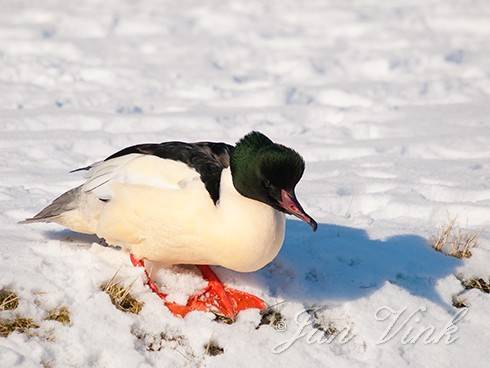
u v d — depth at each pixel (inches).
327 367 336.5
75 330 331.3
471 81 735.7
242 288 368.5
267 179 326.6
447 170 517.7
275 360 335.0
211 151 355.6
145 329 338.6
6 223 401.4
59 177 476.7
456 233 426.9
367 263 396.2
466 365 347.3
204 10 943.0
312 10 957.8
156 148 358.0
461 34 885.2
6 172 479.5
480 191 479.5
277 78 745.6
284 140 581.0
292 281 376.5
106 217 351.3
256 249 334.6
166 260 355.3
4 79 697.6
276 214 339.0
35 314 334.6
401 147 564.1
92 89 684.1
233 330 344.2
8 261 358.6
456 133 594.2
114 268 362.9
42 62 731.4
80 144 542.3
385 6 980.6
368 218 447.8
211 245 335.0
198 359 332.5
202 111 637.9
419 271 395.5
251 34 869.8
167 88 701.3
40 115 593.6
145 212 339.6
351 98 688.4
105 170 359.3
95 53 782.5
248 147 331.0
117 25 886.4
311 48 831.1
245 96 681.0
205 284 366.9
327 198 465.7
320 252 400.2
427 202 462.0
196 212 332.2
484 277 398.3
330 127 615.2
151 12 936.3
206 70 751.1
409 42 850.8
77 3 962.7
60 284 350.6
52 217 373.1
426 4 983.6
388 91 705.6
